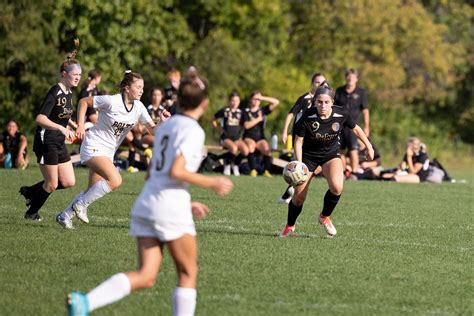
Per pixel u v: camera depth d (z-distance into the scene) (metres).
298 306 26.28
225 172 79.94
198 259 33.00
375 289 28.95
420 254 36.16
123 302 26.09
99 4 125.88
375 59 152.38
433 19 169.62
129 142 76.81
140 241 22.42
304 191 38.31
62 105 38.66
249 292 27.89
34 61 122.19
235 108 80.25
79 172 72.94
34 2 121.88
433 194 66.50
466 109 169.50
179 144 21.81
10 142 77.19
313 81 50.72
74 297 20.98
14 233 37.56
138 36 131.25
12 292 27.17
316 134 38.06
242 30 146.75
